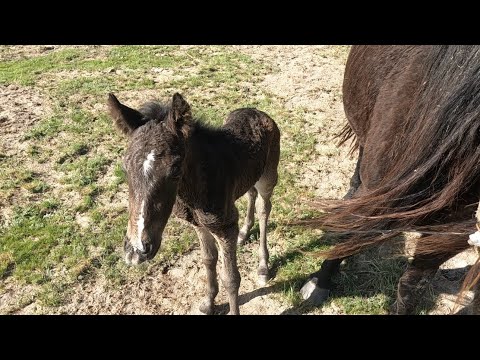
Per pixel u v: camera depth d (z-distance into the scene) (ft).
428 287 14.65
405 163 8.61
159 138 9.51
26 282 15.20
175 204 11.61
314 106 25.76
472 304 11.06
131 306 14.52
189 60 32.60
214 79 29.19
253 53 33.94
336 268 14.37
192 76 29.81
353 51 13.60
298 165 20.79
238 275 13.17
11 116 24.58
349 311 14.25
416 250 9.89
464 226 8.46
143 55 33.60
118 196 19.17
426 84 8.24
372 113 10.97
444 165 8.05
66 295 14.82
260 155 13.78
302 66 31.30
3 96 26.81
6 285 15.14
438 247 9.21
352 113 13.10
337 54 33.37
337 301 14.52
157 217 9.50
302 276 15.49
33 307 14.43
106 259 16.02
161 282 15.37
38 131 23.11
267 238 17.11
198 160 11.06
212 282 13.76
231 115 14.66
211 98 26.63
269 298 14.88
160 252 16.39
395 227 9.23
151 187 9.25
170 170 9.46
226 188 11.90
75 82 28.71
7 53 34.55
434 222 9.05
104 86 28.27
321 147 22.07
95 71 30.86
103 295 14.85
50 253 16.30
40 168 20.68
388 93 9.77
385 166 9.62
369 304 14.37
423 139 8.15
